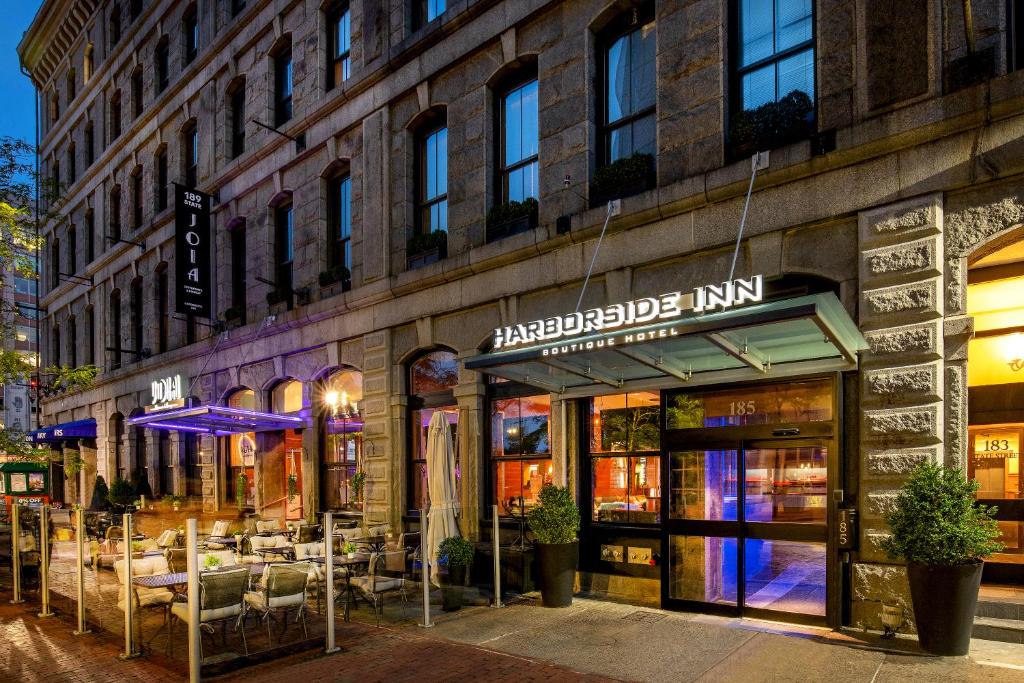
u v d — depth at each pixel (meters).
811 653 7.31
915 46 8.09
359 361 15.66
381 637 8.59
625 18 11.48
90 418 29.16
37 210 15.88
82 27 30.78
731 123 9.77
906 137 8.00
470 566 10.62
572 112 11.69
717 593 9.35
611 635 8.35
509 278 12.34
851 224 8.60
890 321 8.12
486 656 7.68
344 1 17.06
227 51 20.50
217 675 7.32
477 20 13.27
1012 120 7.39
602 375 10.08
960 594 6.88
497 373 10.05
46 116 35.72
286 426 17.81
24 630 9.62
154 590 9.18
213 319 20.83
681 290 10.12
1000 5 7.58
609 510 10.99
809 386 8.89
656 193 10.23
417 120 14.82
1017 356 7.77
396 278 14.48
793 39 9.54
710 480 9.57
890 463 7.96
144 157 25.08
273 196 18.64
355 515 15.32
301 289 17.25
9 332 17.14
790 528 8.74
